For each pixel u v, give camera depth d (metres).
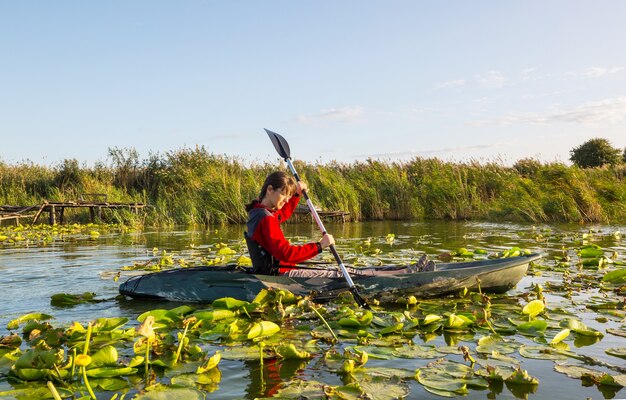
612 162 42.81
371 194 15.62
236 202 14.38
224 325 3.43
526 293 4.48
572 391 2.39
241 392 2.39
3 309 4.11
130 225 13.45
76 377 2.59
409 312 3.91
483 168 17.23
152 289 4.39
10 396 2.35
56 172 18.28
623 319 3.62
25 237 10.40
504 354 2.91
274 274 4.28
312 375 2.60
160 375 2.62
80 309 4.10
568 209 13.32
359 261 6.33
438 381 2.48
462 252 6.76
